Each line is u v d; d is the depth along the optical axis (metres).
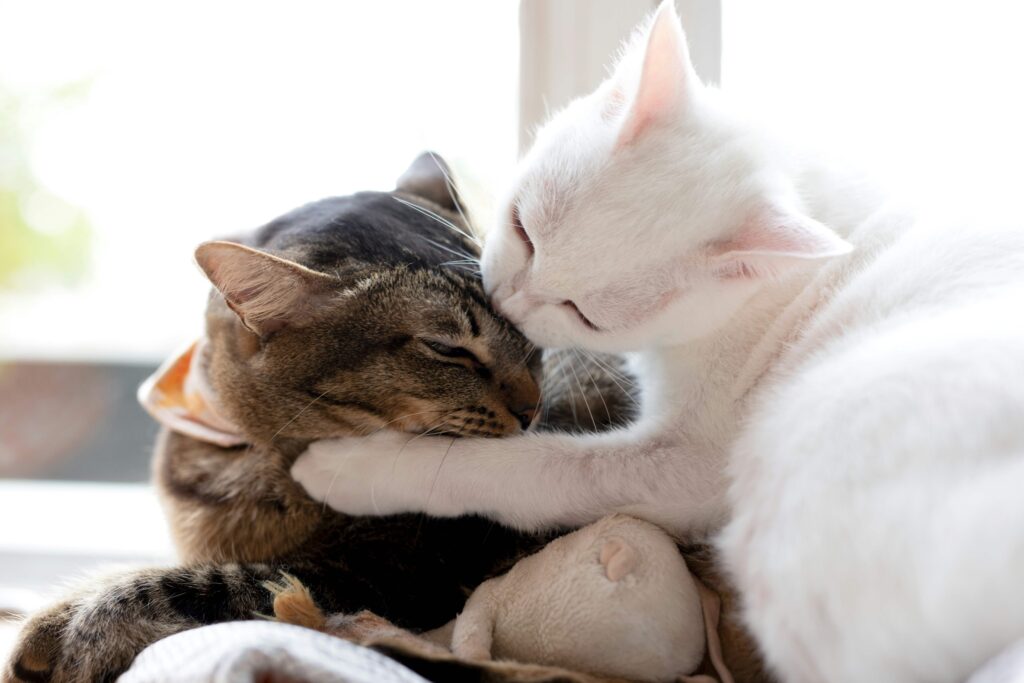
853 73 0.63
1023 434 0.40
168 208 0.74
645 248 0.52
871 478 0.42
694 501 0.52
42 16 0.73
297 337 0.54
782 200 0.51
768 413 0.48
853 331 0.50
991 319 0.45
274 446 0.56
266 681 0.41
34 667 0.49
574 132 0.54
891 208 0.54
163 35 0.72
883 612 0.41
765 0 0.63
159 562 0.56
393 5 0.67
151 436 0.78
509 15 0.64
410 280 0.54
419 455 0.53
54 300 0.78
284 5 0.69
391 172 0.68
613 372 0.60
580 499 0.53
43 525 0.75
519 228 0.54
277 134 0.70
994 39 0.61
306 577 0.52
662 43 0.52
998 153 0.59
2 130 0.75
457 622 0.49
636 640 0.47
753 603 0.45
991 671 0.38
